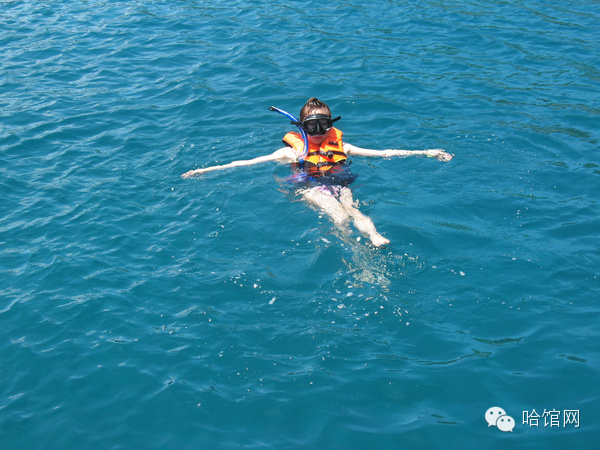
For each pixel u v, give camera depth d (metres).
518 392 3.62
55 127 7.50
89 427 3.45
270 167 6.41
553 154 6.78
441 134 7.32
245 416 3.50
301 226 5.32
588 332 4.08
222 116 7.91
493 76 9.27
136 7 12.95
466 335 4.08
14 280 4.67
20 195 5.91
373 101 8.37
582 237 5.16
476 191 5.96
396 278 4.62
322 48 10.51
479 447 3.27
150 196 5.92
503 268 4.74
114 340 4.07
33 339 4.09
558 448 3.24
